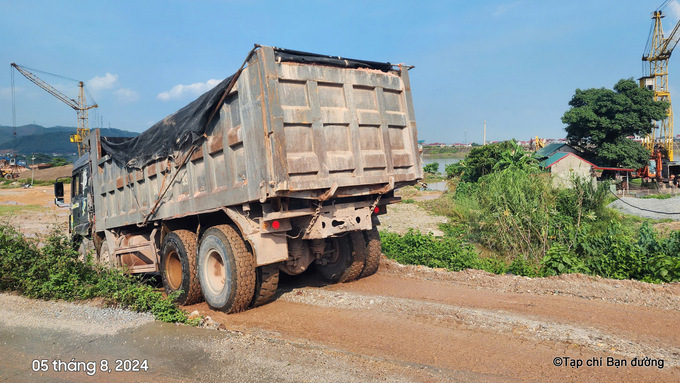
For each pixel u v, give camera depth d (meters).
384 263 8.97
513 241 11.96
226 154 6.17
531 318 5.39
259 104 5.46
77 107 84.81
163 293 8.31
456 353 4.28
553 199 13.52
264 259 5.86
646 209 20.12
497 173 15.82
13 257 7.29
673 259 7.68
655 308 5.73
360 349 4.51
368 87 6.52
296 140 5.59
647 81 55.44
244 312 6.29
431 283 7.64
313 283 8.02
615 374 3.74
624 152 41.75
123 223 9.33
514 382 3.62
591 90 44.91
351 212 6.47
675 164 41.94
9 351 4.79
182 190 7.31
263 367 4.00
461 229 15.89
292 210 5.90
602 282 7.10
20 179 75.19
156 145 7.68
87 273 7.31
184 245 7.09
